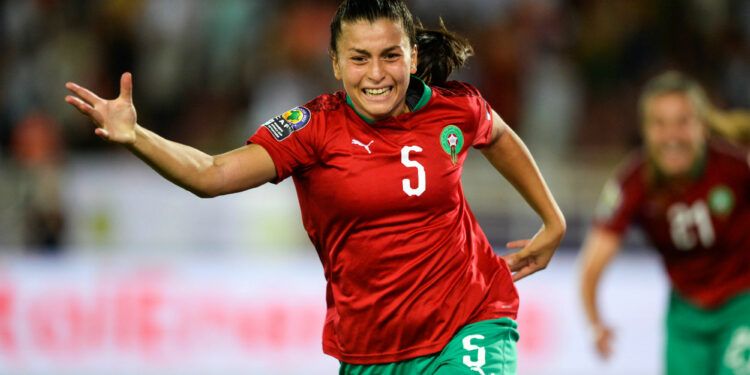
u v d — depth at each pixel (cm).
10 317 2700
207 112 3684
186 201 2911
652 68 3878
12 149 3419
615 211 1967
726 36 3950
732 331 1886
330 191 1197
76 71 3684
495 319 1263
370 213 1197
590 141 3700
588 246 1992
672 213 1906
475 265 1282
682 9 3953
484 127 1269
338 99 1221
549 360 2702
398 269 1223
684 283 1938
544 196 1368
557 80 3700
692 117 1853
